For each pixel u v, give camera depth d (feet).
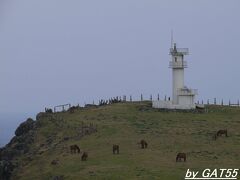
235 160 599.16
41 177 617.21
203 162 586.45
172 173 533.96
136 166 568.41
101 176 535.60
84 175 548.72
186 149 655.35
